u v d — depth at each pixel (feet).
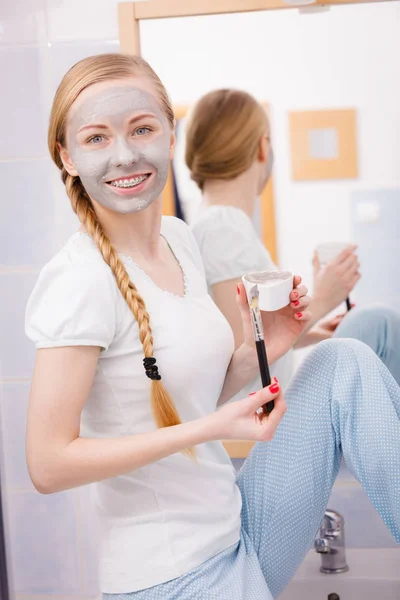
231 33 5.27
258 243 5.42
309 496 4.11
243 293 4.01
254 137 5.33
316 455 4.11
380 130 5.25
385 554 5.48
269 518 4.17
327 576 5.17
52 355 3.53
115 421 3.82
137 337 3.76
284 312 4.18
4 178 5.58
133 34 5.32
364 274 5.37
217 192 5.40
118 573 3.85
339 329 5.42
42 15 5.45
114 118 3.76
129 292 3.70
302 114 5.29
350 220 5.34
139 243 4.00
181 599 3.77
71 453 3.48
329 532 5.16
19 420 5.72
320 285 5.41
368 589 5.14
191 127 5.36
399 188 5.28
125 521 3.89
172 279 4.11
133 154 3.76
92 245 3.83
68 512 5.75
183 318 3.88
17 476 5.76
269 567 4.20
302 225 5.38
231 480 4.18
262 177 5.37
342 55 5.22
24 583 5.83
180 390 3.84
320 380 4.14
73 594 5.81
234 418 3.50
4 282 5.65
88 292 3.59
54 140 3.98
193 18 5.29
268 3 5.21
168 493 3.88
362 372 4.04
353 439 4.04
